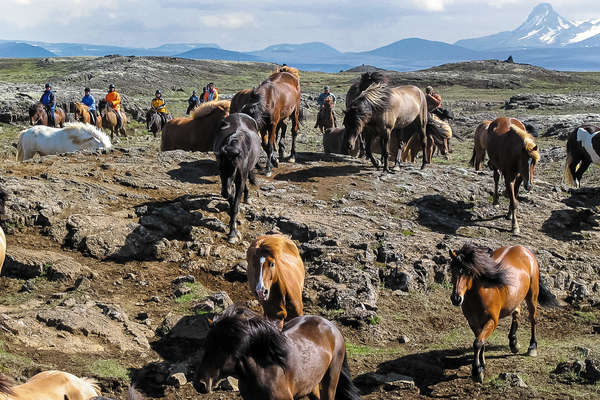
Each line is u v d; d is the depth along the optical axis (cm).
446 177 1897
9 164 1614
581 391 877
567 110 5062
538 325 1216
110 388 822
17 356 834
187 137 1902
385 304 1198
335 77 10412
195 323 995
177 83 7881
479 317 922
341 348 716
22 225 1259
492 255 1044
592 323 1227
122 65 8956
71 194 1390
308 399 751
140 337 961
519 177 1619
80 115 3080
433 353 1036
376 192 1697
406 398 868
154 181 1576
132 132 3619
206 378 597
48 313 959
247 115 1395
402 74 9512
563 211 1730
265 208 1467
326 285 1188
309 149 2992
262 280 813
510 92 7819
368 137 1877
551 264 1439
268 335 618
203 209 1428
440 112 2567
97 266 1186
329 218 1479
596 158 1845
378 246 1357
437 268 1316
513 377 902
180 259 1246
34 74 9119
